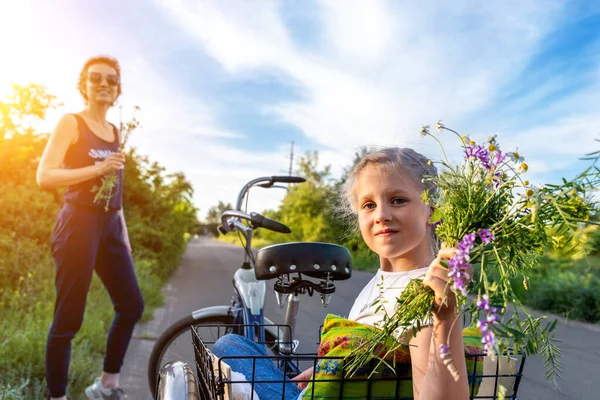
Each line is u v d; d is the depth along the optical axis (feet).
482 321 2.95
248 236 9.48
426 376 3.72
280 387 5.49
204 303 24.80
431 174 4.87
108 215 10.16
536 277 27.81
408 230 4.74
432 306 3.67
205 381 5.02
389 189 4.76
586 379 14.29
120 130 10.84
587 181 3.23
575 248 3.26
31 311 15.26
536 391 13.28
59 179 9.50
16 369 10.75
